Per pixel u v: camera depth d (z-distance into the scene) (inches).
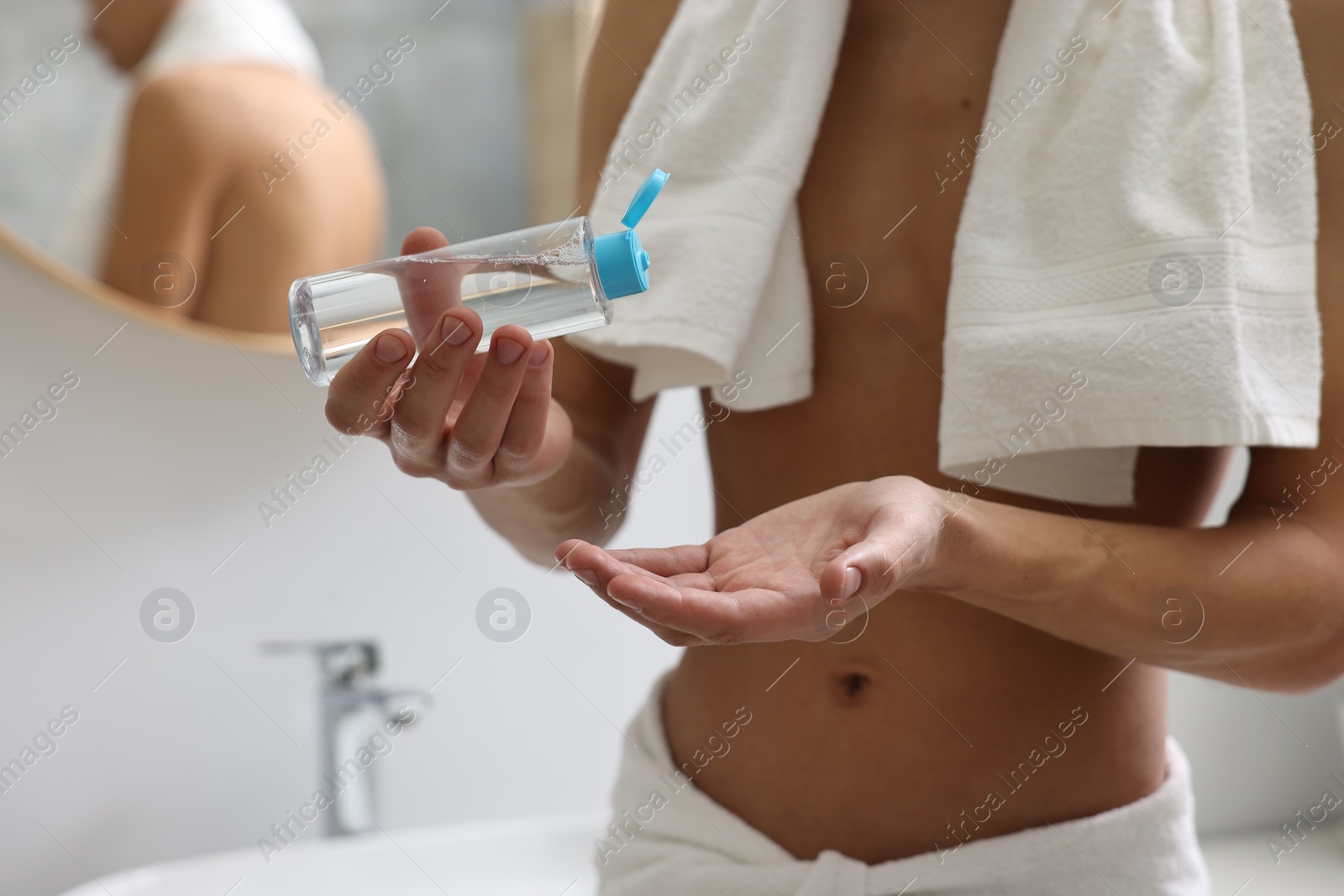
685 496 51.3
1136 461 22.8
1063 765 22.0
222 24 43.4
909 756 22.3
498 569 48.4
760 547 16.9
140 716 43.6
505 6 46.6
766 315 24.1
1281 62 20.8
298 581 45.9
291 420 46.2
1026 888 20.9
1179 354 19.8
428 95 45.8
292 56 44.3
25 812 42.1
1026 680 22.2
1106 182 21.1
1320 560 19.8
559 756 48.6
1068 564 18.6
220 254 44.0
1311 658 20.7
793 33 23.7
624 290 18.6
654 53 27.2
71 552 43.2
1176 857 21.6
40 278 42.4
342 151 44.9
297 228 44.6
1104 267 20.9
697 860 22.5
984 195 22.2
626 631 49.8
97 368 43.5
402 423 16.8
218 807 44.3
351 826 42.5
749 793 23.4
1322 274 20.9
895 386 23.7
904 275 23.8
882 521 15.4
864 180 24.2
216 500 45.1
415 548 47.5
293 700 45.5
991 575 18.0
